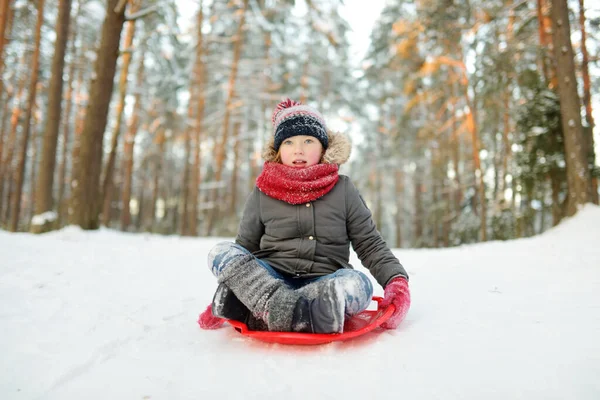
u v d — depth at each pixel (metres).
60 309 1.85
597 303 1.86
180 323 1.76
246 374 1.20
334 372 1.21
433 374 1.17
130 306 1.98
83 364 1.26
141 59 18.20
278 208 1.83
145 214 29.95
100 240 6.26
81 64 16.92
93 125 7.43
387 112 22.56
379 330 1.59
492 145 15.58
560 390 1.04
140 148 24.50
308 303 1.42
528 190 8.59
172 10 12.04
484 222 12.42
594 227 5.19
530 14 9.77
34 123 18.98
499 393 1.04
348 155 1.95
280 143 1.95
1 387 1.10
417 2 13.62
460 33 12.58
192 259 3.66
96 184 7.50
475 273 2.88
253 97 19.22
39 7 12.82
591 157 7.13
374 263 1.81
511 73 10.94
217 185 17.20
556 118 7.93
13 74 16.42
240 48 18.08
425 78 15.97
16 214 13.45
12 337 1.48
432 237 19.70
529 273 2.78
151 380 1.16
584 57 8.71
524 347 1.33
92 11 16.83
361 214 1.86
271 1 18.27
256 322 1.57
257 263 1.54
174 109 20.39
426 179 20.88
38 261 2.96
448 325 1.62
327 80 21.22
